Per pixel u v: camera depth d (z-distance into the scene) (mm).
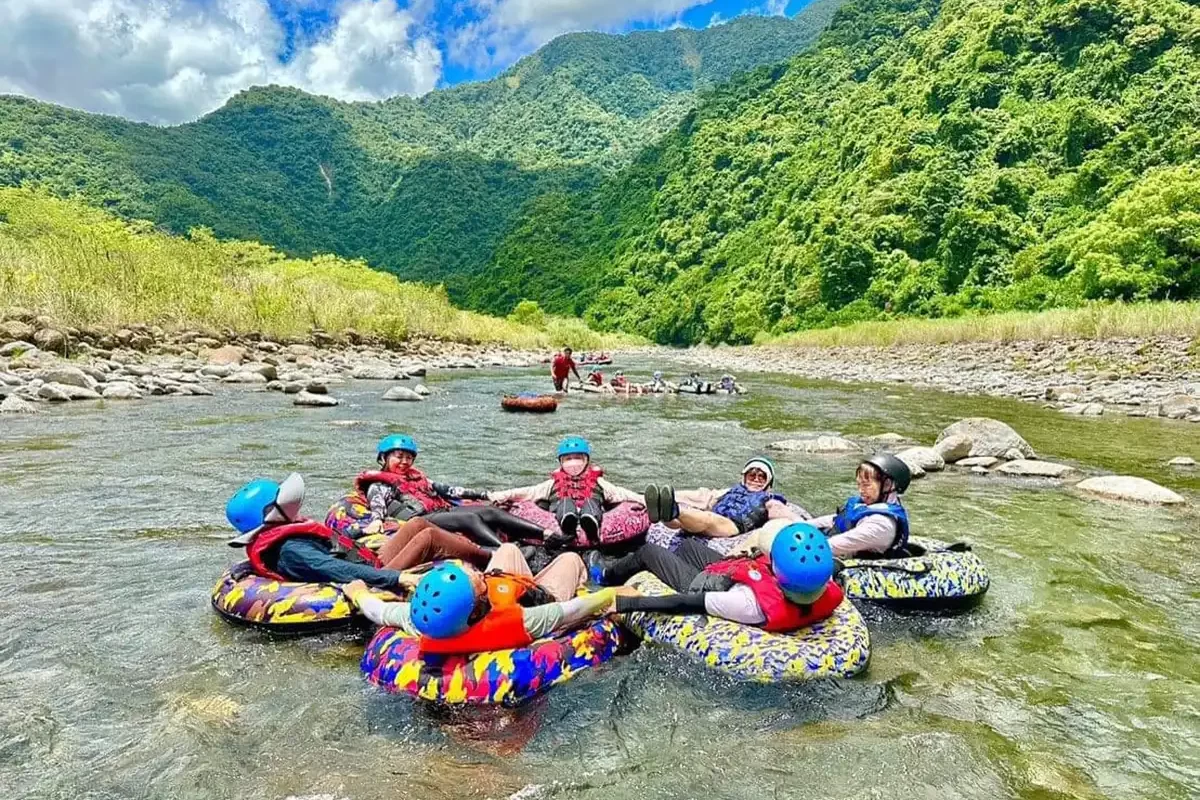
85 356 16031
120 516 6750
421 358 26812
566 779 3219
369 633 4598
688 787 3172
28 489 7504
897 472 5496
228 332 21188
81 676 4016
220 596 4773
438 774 3236
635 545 5645
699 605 4418
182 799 3039
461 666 3840
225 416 12117
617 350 60312
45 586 5195
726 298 75562
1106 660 4398
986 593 5406
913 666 4309
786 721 3705
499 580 4043
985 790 3172
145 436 10195
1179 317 23312
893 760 3375
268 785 3137
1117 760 3404
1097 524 7113
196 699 3805
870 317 52281
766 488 6016
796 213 73188
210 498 7355
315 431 11133
